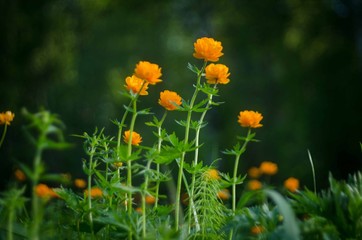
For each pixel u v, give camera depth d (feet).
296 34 72.28
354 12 59.82
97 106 79.97
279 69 75.20
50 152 51.01
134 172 8.80
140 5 81.05
